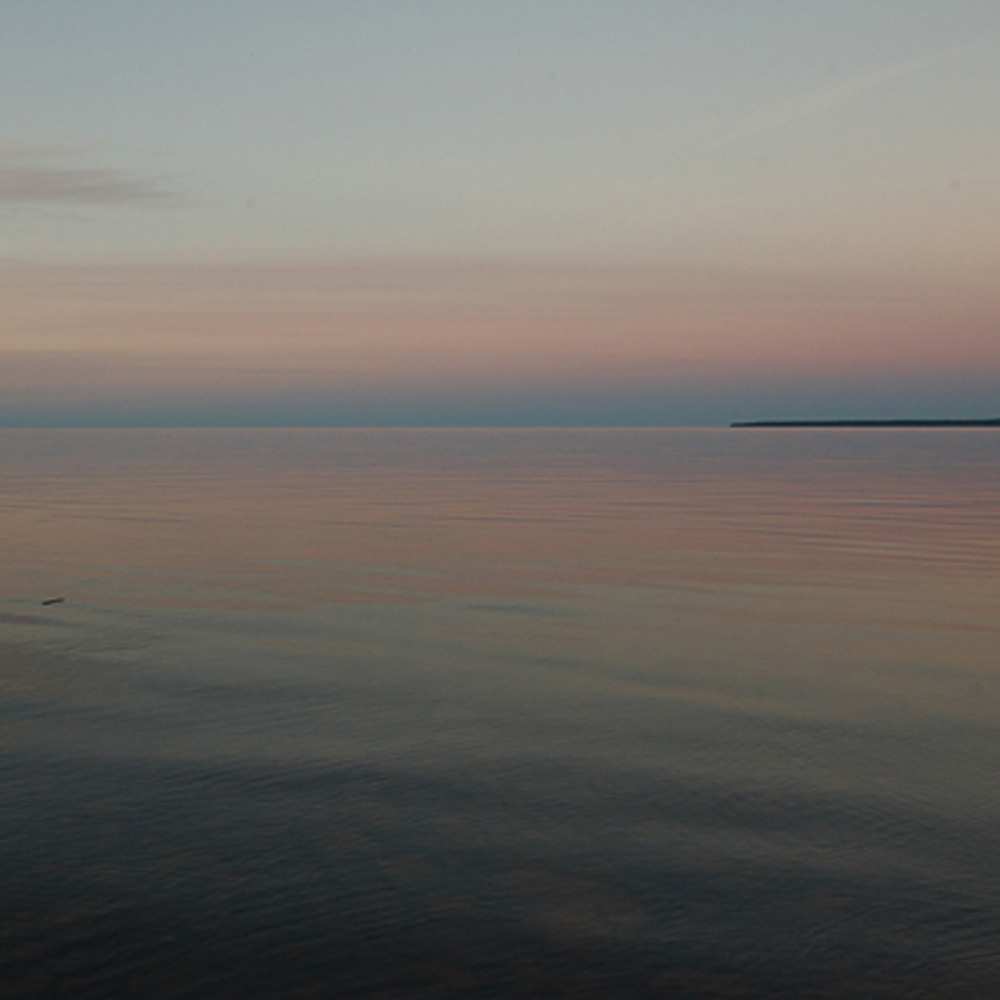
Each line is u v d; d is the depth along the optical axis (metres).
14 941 8.43
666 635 20.31
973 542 35.03
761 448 161.75
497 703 15.41
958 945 8.42
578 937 8.55
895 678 16.91
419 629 20.94
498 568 29.62
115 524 42.25
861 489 63.41
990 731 14.06
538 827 10.73
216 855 10.00
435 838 10.45
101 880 9.48
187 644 19.48
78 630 20.77
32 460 116.31
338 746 13.34
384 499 56.09
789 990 7.80
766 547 34.12
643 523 42.31
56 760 12.71
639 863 9.89
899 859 10.00
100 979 7.91
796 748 13.33
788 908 9.03
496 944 8.43
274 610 23.03
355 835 10.50
